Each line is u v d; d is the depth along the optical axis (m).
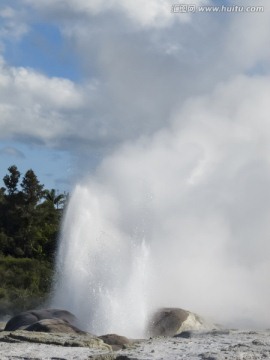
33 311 23.89
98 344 18.17
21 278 48.03
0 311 39.25
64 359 15.70
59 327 20.59
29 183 68.56
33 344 17.92
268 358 15.28
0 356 16.02
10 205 66.94
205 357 15.30
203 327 24.45
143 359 15.32
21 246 61.59
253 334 20.39
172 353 16.05
